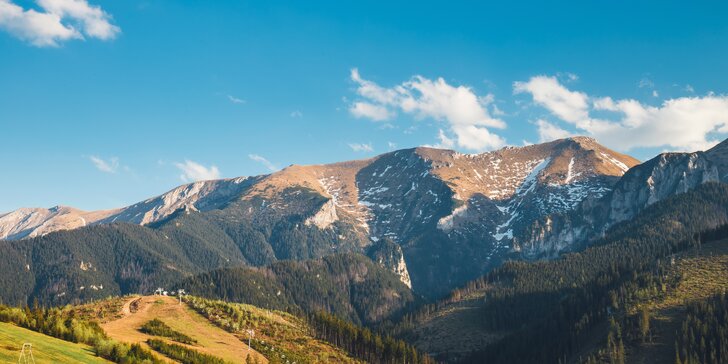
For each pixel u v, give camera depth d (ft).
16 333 440.86
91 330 514.68
